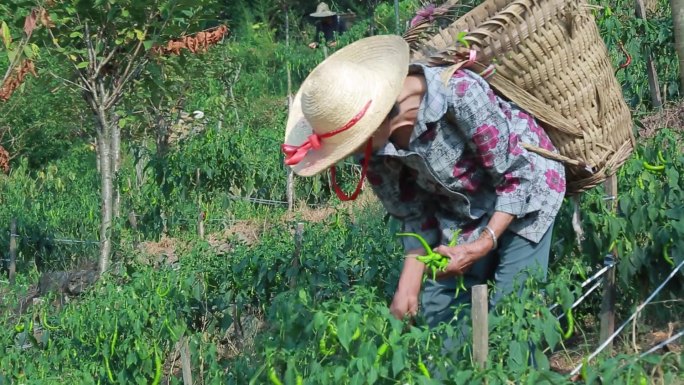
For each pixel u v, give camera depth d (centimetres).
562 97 391
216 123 1293
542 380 328
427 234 390
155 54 736
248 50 2152
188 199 938
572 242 477
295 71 2095
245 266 564
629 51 804
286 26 2461
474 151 363
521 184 366
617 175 491
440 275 378
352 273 553
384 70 361
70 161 1623
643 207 446
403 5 2033
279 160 1014
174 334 539
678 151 550
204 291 576
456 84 353
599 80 399
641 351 438
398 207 390
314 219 926
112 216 779
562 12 382
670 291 454
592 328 498
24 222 1069
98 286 637
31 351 627
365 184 970
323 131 352
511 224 385
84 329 582
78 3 684
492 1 418
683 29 562
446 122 359
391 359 343
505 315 364
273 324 444
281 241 598
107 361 557
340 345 359
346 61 358
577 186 414
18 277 943
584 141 399
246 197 1005
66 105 1352
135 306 557
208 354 529
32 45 652
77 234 1111
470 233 384
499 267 393
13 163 1641
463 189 376
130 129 1200
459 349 355
